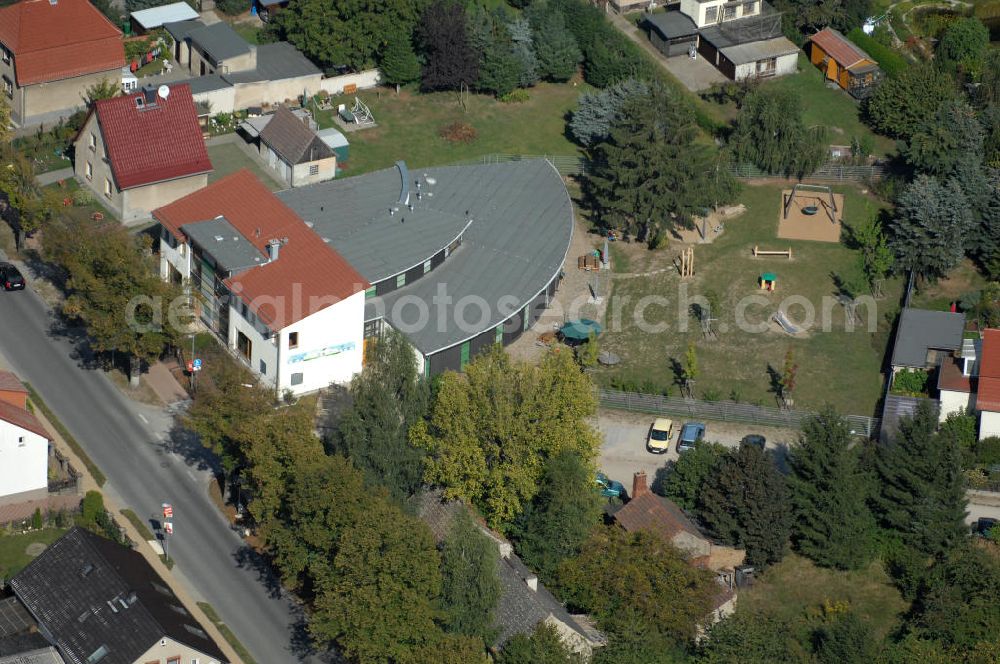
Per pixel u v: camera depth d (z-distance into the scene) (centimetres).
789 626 14212
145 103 18475
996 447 16088
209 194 17175
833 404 17012
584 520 14375
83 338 16850
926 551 15038
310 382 16062
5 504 14425
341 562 12962
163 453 15462
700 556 14700
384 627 12900
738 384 17288
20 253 18025
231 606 13875
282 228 16700
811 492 15012
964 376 16688
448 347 16450
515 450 14488
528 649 12838
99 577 13138
